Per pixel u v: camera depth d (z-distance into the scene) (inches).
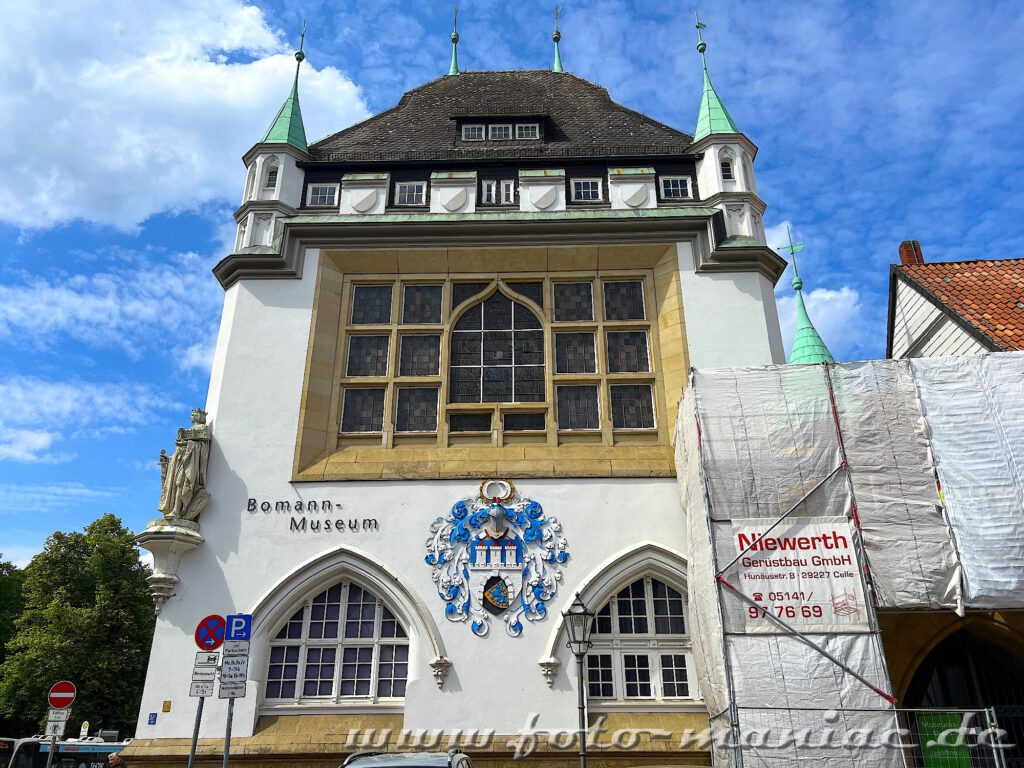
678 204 732.7
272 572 590.9
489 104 896.3
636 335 694.5
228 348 666.8
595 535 594.6
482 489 606.5
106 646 1422.2
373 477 616.4
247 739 546.0
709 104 775.7
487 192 745.0
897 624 531.8
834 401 523.2
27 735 1505.9
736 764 445.7
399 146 804.0
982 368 523.5
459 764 346.0
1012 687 542.3
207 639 496.7
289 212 729.6
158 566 587.8
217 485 617.0
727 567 486.3
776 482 510.0
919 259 1019.9
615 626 583.8
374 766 329.7
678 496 605.3
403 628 589.6
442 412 665.0
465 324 701.9
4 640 1601.9
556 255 706.2
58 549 1509.6
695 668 561.6
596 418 667.4
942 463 503.5
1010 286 741.3
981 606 474.3
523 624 569.6
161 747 541.6
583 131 828.0
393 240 703.7
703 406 533.6
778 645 468.4
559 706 548.4
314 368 665.0
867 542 490.3
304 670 578.2
